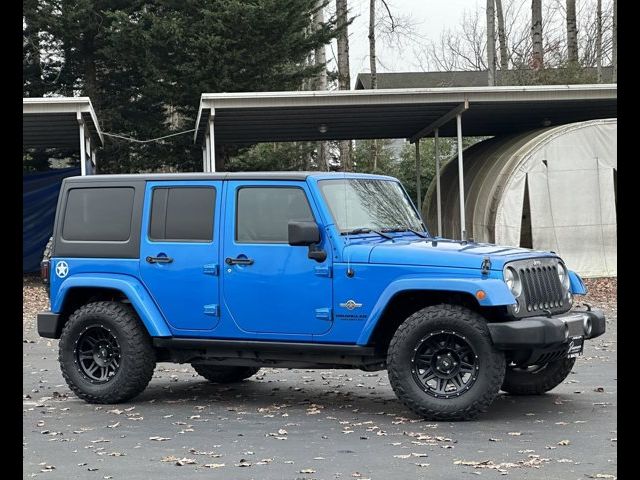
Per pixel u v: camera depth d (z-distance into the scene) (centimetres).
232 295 886
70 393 1010
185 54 3091
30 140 2742
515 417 823
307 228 834
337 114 2428
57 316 961
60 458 699
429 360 812
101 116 3412
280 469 649
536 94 2298
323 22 3306
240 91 3127
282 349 872
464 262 808
